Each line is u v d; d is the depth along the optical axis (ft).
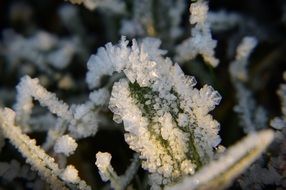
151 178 0.50
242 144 0.42
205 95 0.50
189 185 0.42
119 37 0.78
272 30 0.77
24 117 0.61
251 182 0.53
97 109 0.58
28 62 0.81
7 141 0.62
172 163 0.50
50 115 0.65
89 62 0.55
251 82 0.73
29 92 0.58
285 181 0.52
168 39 0.71
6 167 0.59
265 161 0.55
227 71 0.72
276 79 0.74
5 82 0.80
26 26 0.87
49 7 0.87
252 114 0.66
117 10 0.73
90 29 0.85
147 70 0.50
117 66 0.51
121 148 0.69
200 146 0.50
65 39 0.84
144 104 0.51
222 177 0.43
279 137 0.53
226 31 0.77
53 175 0.53
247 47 0.64
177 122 0.51
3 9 0.87
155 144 0.50
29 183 0.60
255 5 0.80
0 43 0.83
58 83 0.78
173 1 0.75
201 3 0.58
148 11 0.72
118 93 0.50
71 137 0.55
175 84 0.51
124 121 0.49
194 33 0.58
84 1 0.71
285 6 0.75
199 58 0.71
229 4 0.81
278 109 0.72
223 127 0.68
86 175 0.67
